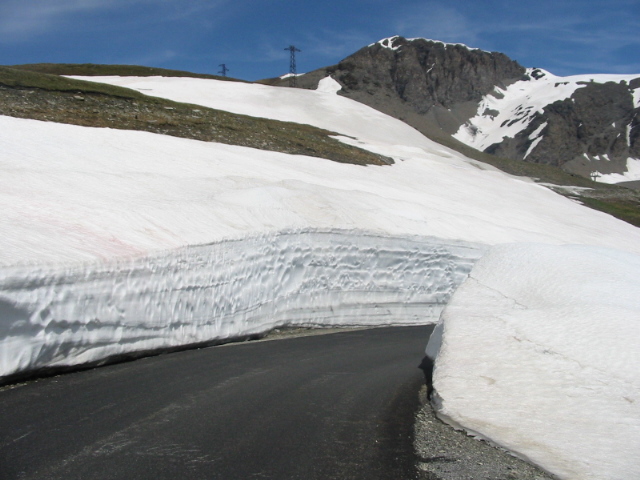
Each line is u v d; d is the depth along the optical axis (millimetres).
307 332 13570
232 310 11242
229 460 4480
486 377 6195
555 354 6508
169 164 20500
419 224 21375
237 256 11672
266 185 18953
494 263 10391
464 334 7445
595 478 4211
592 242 30859
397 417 5945
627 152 167375
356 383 7465
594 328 6953
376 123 62406
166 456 4469
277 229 13656
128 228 10414
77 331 7301
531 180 56781
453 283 19906
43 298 6805
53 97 27922
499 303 8766
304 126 48500
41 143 18203
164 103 34625
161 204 12750
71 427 4984
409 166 40125
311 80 186875
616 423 5059
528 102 196375
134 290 8469
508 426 5180
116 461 4312
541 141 169875
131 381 6785
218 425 5301
